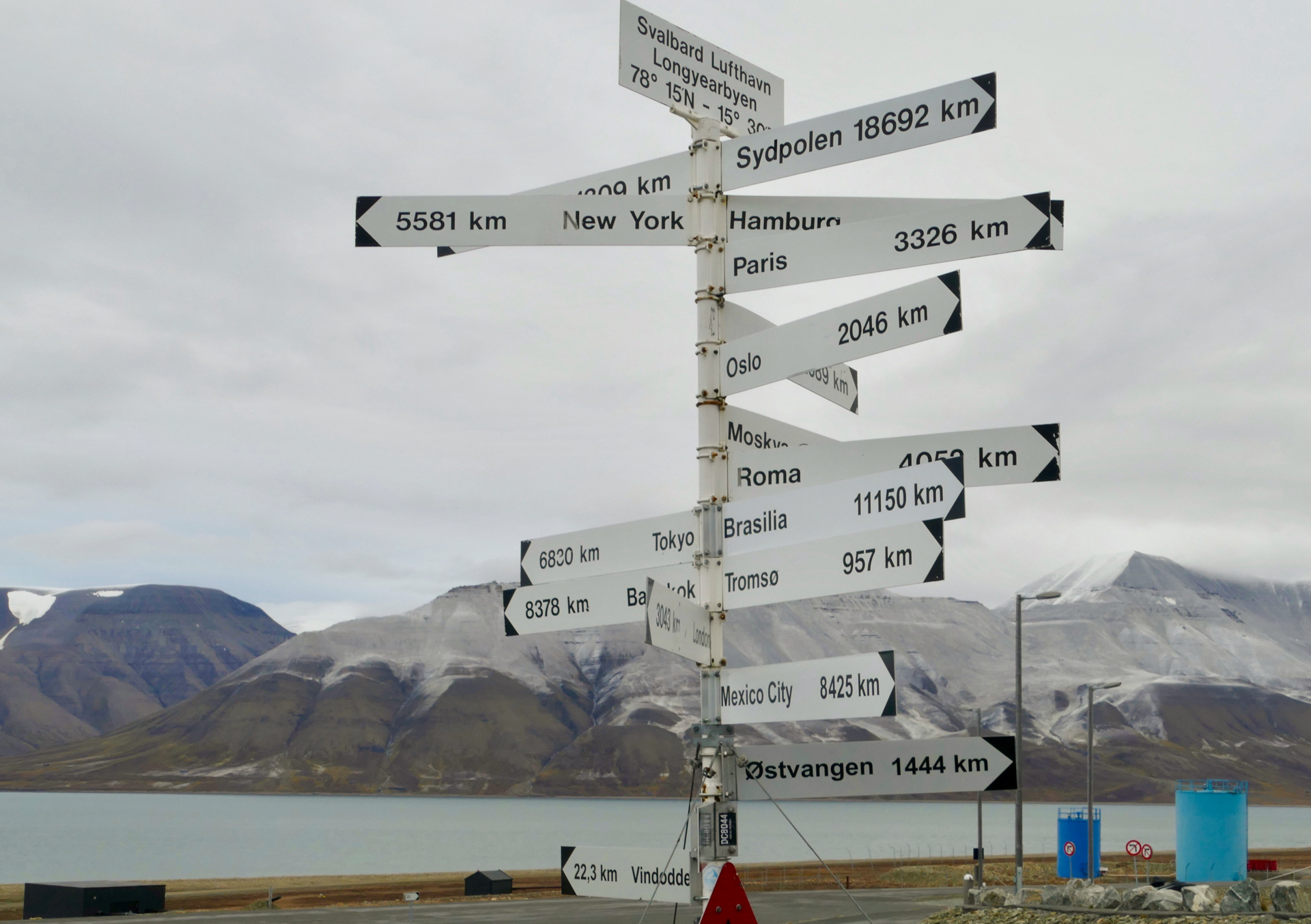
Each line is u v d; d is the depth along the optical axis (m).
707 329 7.64
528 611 7.93
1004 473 6.99
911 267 7.20
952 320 6.82
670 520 7.55
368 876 69.19
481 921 32.34
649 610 6.76
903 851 119.25
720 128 7.88
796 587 6.99
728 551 7.31
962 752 6.78
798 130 7.58
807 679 6.86
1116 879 49.06
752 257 7.59
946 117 7.22
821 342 7.25
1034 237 7.00
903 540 6.65
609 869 7.37
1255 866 40.59
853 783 6.91
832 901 39.25
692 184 7.80
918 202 7.76
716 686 7.21
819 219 7.78
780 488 7.40
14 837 155.88
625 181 8.17
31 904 36.16
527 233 7.75
